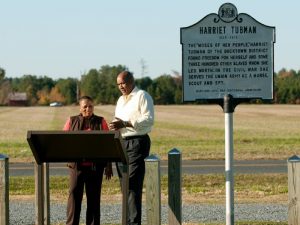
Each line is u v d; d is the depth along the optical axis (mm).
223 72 11172
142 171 11352
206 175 21250
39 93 198625
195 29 11156
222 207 15008
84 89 177250
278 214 14047
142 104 11273
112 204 15641
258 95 11172
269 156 28812
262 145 35594
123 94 11516
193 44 11156
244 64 11172
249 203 15648
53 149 10367
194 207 15016
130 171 11289
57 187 19266
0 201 10570
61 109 129750
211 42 11156
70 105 172875
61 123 71312
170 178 10539
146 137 11367
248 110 104812
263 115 86000
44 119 82250
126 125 11188
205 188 18719
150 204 10594
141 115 11258
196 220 13438
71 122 11508
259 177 20656
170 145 36094
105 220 13586
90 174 11281
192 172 22406
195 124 65250
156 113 97250
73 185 11258
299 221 9914
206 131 53000
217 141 39625
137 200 11281
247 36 11164
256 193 17422
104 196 17141
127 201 10305
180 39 11172
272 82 11164
